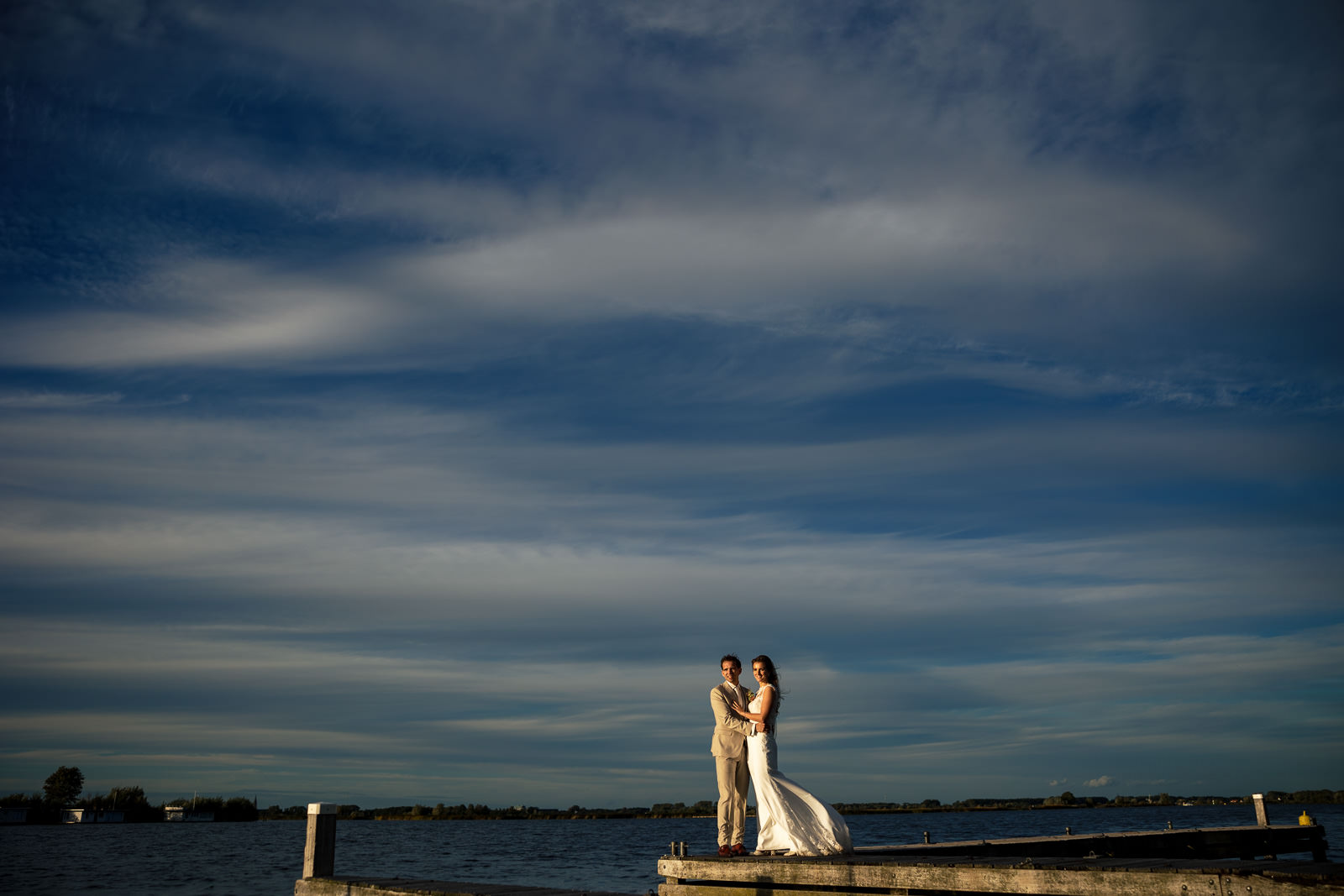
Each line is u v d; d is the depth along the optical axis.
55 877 41.41
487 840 100.25
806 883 8.52
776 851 10.09
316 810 10.34
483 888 9.20
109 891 34.47
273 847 72.00
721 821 10.48
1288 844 20.33
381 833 133.12
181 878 41.00
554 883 37.00
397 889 9.16
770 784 10.20
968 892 7.52
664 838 103.25
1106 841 17.44
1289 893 5.93
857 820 159.25
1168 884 6.47
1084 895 6.88
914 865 7.85
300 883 10.20
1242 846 19.38
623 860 54.56
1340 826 62.84
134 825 151.88
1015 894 7.24
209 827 141.62
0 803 138.00
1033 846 16.23
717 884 9.33
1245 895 6.12
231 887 36.41
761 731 10.41
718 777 10.62
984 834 71.00
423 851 68.25
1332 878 5.76
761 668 10.67
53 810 141.38
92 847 70.12
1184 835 18.53
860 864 8.17
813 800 10.20
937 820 150.62
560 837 108.75
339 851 69.25
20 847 68.88
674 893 9.68
